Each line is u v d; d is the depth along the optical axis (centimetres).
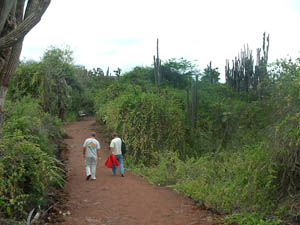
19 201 483
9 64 363
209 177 854
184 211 588
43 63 1938
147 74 2677
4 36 337
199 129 1438
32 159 543
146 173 1033
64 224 488
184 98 1731
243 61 2064
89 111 3164
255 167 540
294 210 479
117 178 898
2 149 519
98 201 640
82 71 3644
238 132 1284
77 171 955
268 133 575
